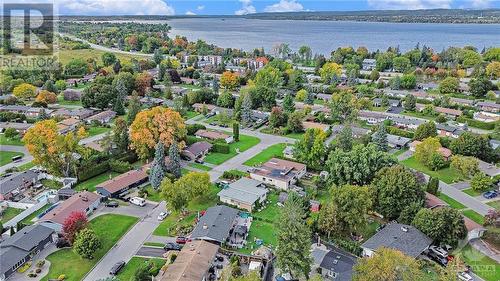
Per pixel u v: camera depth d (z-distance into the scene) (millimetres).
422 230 87312
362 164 106062
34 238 84750
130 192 110812
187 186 98875
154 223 96438
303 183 118625
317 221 91375
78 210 96500
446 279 72312
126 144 132625
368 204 89875
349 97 179500
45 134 112000
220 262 81625
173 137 129000
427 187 108688
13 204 103000
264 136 159875
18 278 76562
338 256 81750
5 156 133375
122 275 77812
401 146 145500
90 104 186500
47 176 118750
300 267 74062
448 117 181125
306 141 126562
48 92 195875
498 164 128500
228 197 104688
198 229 89188
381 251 72188
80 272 78750
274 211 103375
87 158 122625
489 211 96188
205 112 184750
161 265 80438
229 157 137125
